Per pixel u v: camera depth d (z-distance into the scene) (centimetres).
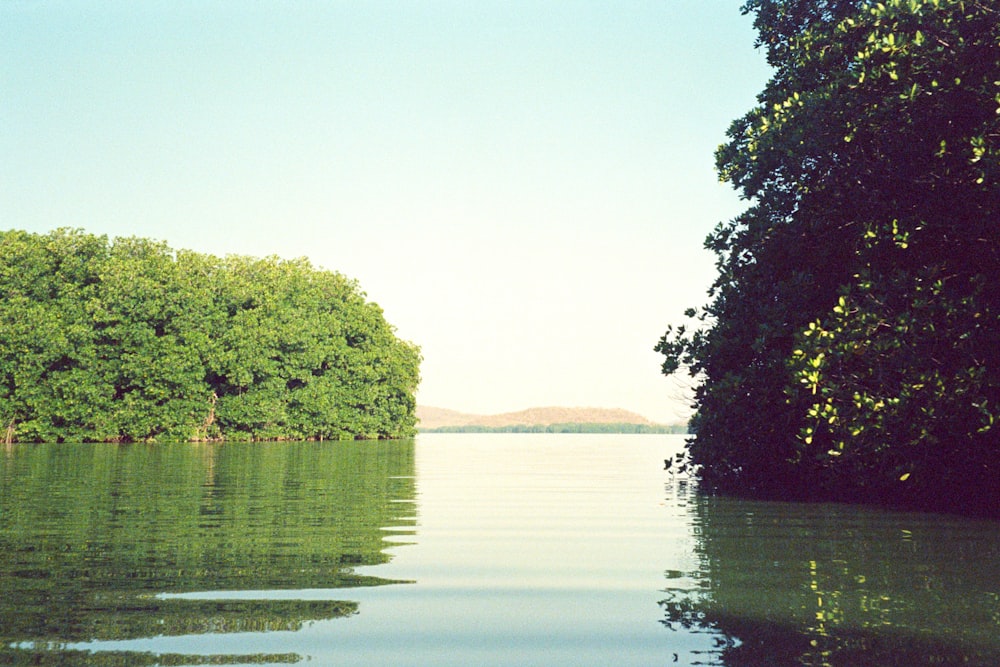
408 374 7775
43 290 5309
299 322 6316
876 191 1549
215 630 566
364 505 1416
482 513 1306
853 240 1619
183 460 3036
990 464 1373
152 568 789
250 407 5838
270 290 6544
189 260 5941
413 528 1106
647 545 967
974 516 1279
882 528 1124
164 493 1622
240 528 1085
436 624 591
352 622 594
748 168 1761
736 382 1700
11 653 506
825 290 1717
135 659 498
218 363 5619
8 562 816
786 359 1507
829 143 1558
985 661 499
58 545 927
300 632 564
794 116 1644
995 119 1362
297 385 6538
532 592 700
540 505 1449
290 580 741
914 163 1491
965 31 1427
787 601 665
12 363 5044
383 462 3097
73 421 5269
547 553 905
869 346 1393
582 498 1595
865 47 1549
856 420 1386
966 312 1331
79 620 588
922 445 1362
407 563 834
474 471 2538
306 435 6525
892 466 1453
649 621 602
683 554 902
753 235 1748
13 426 5138
